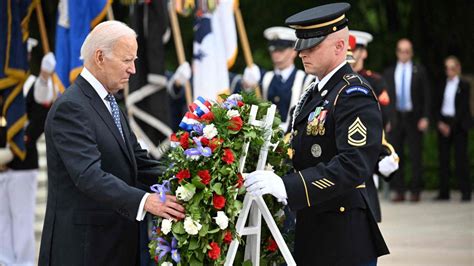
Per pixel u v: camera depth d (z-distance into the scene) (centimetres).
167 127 1470
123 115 888
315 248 829
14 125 1294
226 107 812
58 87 1303
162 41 1465
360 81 810
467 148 2306
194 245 787
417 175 2286
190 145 796
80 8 1273
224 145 790
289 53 1480
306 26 819
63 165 829
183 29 2786
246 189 790
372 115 800
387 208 2162
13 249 1421
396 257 1473
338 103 807
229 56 1520
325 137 814
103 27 834
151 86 1462
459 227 1823
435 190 2559
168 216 787
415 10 2800
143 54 1465
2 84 1269
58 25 1306
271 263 865
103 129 831
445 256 1485
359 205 826
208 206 788
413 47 2841
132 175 854
